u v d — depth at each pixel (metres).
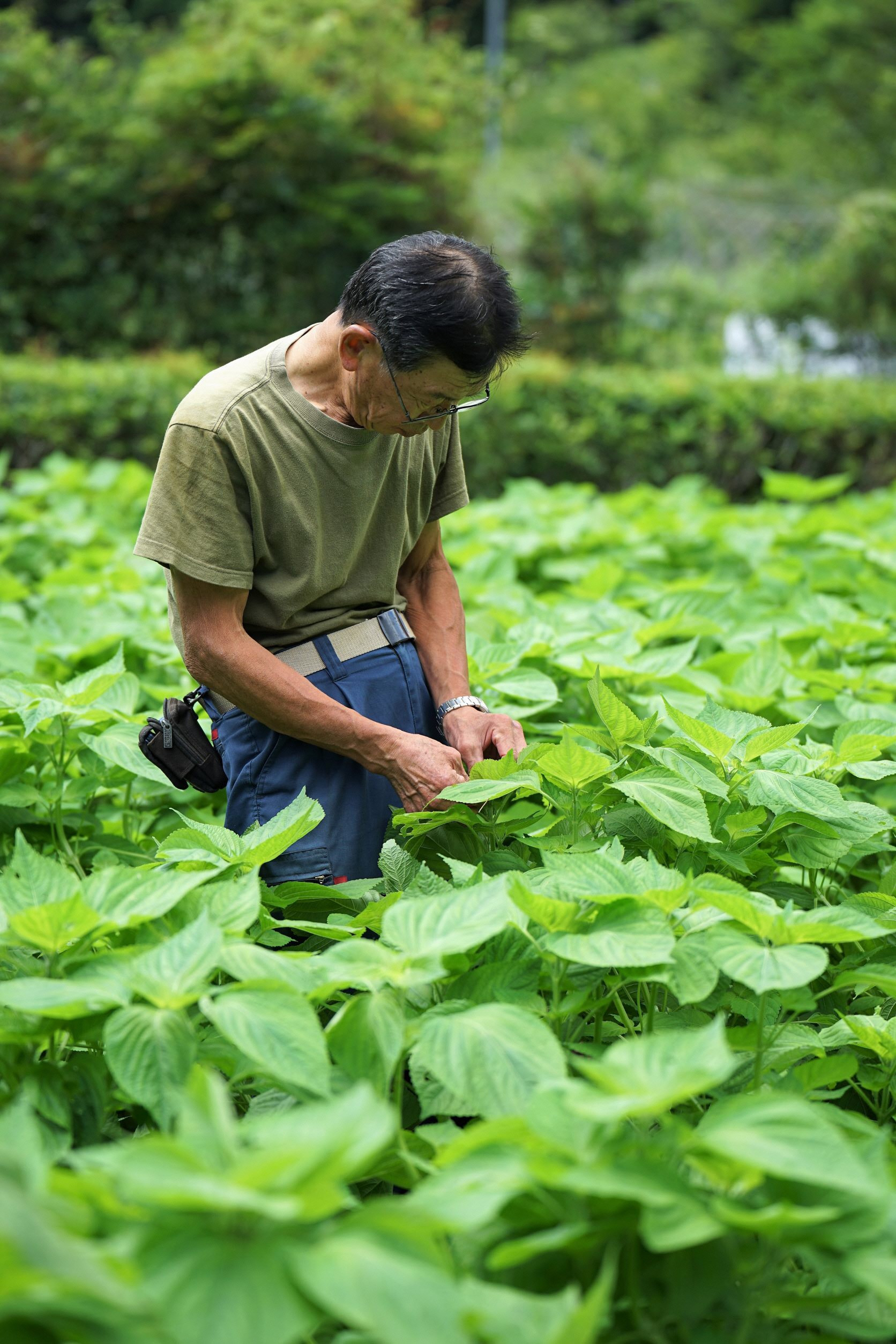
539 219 12.30
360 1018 1.53
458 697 2.51
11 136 10.28
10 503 5.40
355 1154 1.08
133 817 2.88
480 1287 1.15
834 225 16.00
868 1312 1.36
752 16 30.27
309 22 11.55
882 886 2.23
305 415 2.19
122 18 13.48
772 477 5.96
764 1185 1.33
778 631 3.46
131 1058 1.41
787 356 14.30
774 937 1.61
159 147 10.45
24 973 1.74
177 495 2.14
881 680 2.99
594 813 2.17
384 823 2.39
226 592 2.20
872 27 24.02
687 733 2.16
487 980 1.70
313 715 2.23
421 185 11.20
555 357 10.90
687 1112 1.73
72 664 3.34
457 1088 1.42
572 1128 1.28
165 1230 1.09
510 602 3.86
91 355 10.62
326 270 10.93
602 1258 1.34
